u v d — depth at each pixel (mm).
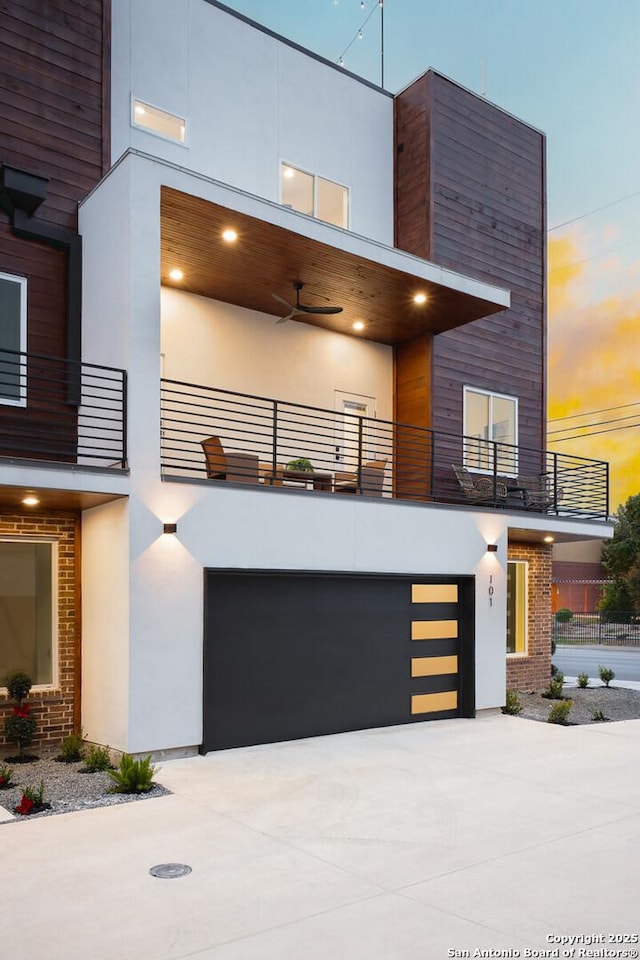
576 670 21984
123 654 8523
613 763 8914
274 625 9797
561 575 47594
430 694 11578
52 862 5645
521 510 13211
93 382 9711
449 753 9344
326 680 10312
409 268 11320
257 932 4578
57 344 9969
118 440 8641
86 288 9953
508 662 14656
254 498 9562
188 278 11516
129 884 5258
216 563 9172
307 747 9516
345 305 12594
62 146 10250
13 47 9969
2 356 9562
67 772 8195
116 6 11211
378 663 10930
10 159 9812
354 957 4289
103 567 9062
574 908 4949
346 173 13828
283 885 5270
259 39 12805
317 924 4684
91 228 9844
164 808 6977
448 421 14078
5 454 9430
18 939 4480
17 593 9359
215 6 12281
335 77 13852
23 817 6695
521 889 5242
